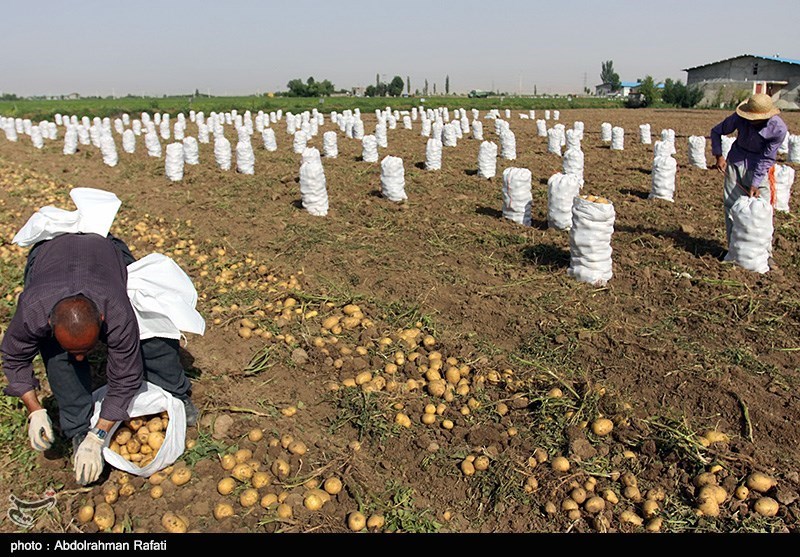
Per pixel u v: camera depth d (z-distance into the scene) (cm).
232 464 436
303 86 9138
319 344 616
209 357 609
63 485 425
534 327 658
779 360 588
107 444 421
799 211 1124
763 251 796
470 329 667
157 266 453
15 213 1282
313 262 884
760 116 770
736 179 822
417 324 665
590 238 755
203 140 2570
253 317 685
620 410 500
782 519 398
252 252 949
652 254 873
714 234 959
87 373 426
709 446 461
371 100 7388
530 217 1069
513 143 1889
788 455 458
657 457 455
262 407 521
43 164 2047
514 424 498
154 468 423
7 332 373
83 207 415
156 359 455
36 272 384
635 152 2039
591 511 405
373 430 488
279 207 1234
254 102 6612
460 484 439
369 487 433
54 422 493
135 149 2402
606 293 738
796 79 5578
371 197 1302
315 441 480
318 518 404
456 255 892
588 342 620
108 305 369
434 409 511
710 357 582
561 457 448
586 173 1593
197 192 1438
